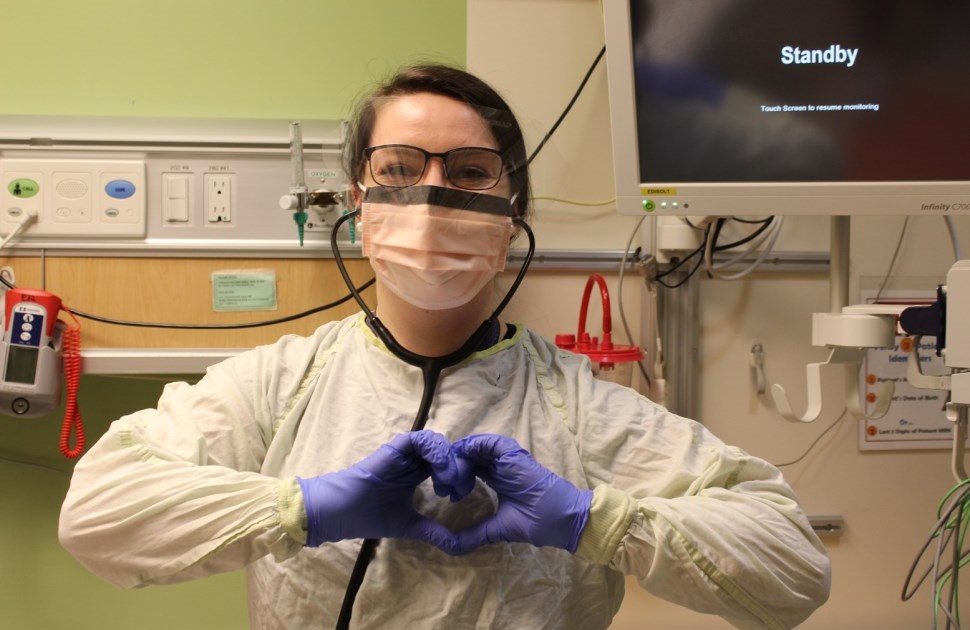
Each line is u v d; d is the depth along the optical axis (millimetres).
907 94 933
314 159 1188
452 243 746
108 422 1239
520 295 1274
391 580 710
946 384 931
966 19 926
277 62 1248
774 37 938
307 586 721
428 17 1270
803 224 1301
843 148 938
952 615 948
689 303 1262
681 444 764
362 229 793
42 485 1244
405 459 682
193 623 1277
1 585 1241
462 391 782
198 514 657
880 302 1304
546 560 738
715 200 941
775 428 1298
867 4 932
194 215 1168
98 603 1261
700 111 946
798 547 687
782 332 1297
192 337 1164
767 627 685
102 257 1157
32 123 1171
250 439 770
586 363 882
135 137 1154
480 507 752
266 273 1175
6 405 1062
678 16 941
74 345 1094
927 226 1312
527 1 1268
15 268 1145
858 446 1312
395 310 801
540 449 760
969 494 920
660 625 1271
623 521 657
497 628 697
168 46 1231
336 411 788
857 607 1318
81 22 1220
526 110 1268
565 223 1278
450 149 761
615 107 938
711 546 651
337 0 1257
